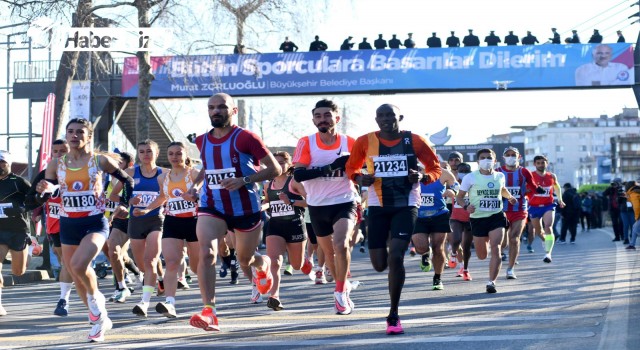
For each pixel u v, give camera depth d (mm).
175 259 9562
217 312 10336
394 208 8148
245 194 7980
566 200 27031
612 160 136500
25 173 33875
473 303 10406
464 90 31047
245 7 25844
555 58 30609
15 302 12789
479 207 12070
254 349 7449
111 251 11969
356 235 16062
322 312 10062
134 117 35250
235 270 14875
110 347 7734
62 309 10664
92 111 30641
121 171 8406
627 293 10945
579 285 12297
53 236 10695
